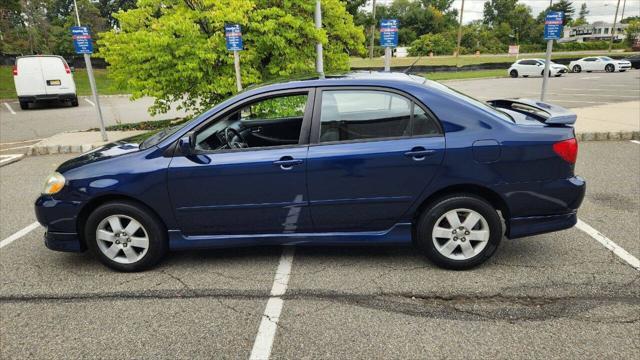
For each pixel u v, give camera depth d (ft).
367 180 11.28
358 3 49.90
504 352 8.62
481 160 11.06
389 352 8.73
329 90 11.58
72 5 187.32
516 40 206.28
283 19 25.89
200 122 11.72
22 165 25.94
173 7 28.27
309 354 8.74
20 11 115.03
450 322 9.64
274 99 11.78
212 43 26.22
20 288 11.69
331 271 12.05
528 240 13.62
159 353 8.93
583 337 9.01
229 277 11.91
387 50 25.22
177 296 11.05
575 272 11.59
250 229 11.93
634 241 13.34
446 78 93.66
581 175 20.29
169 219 11.90
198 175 11.46
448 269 11.91
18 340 9.50
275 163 11.29
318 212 11.62
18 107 58.49
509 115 12.15
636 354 8.46
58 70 54.44
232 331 9.56
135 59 26.84
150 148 11.89
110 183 11.62
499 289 10.90
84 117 47.42
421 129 11.27
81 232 12.30
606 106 39.42
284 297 10.84
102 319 10.17
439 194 11.52
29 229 15.94
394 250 13.23
